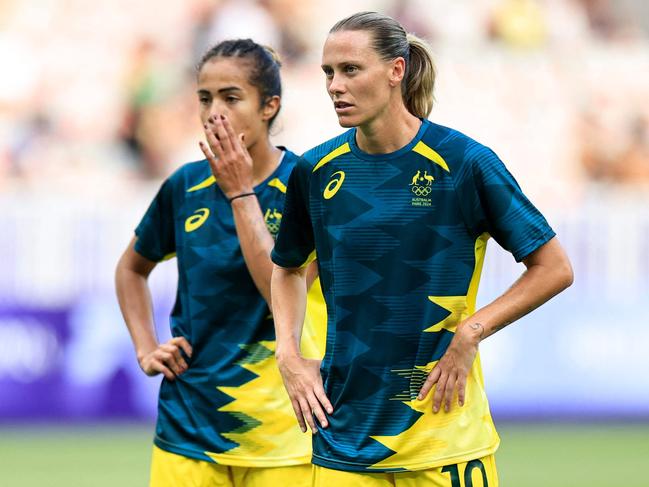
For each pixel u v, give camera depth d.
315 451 13.39
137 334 16.88
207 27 44.34
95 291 39.34
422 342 12.84
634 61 45.81
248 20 44.41
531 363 40.28
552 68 45.38
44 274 39.06
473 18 45.25
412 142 12.96
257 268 15.27
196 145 43.81
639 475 30.28
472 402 13.07
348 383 13.05
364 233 12.98
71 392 38.66
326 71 12.84
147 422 38.88
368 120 12.70
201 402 15.80
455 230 12.81
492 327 12.52
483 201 12.73
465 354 12.51
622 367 40.97
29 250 39.12
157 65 43.81
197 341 15.93
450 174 12.76
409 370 12.89
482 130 44.81
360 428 13.00
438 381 12.70
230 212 15.95
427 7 45.19
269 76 16.06
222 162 15.35
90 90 43.25
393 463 12.85
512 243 12.58
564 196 44.47
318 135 44.19
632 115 45.47
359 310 13.03
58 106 42.91
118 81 43.50
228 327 15.81
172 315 16.52
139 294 17.12
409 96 13.36
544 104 45.09
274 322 14.36
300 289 14.27
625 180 44.94
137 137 43.31
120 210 39.97
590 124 45.12
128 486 28.16
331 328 13.34
